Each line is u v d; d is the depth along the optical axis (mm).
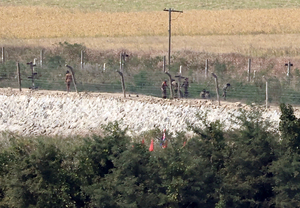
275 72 151000
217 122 77625
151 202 69000
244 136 75375
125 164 71500
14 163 72000
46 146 74188
